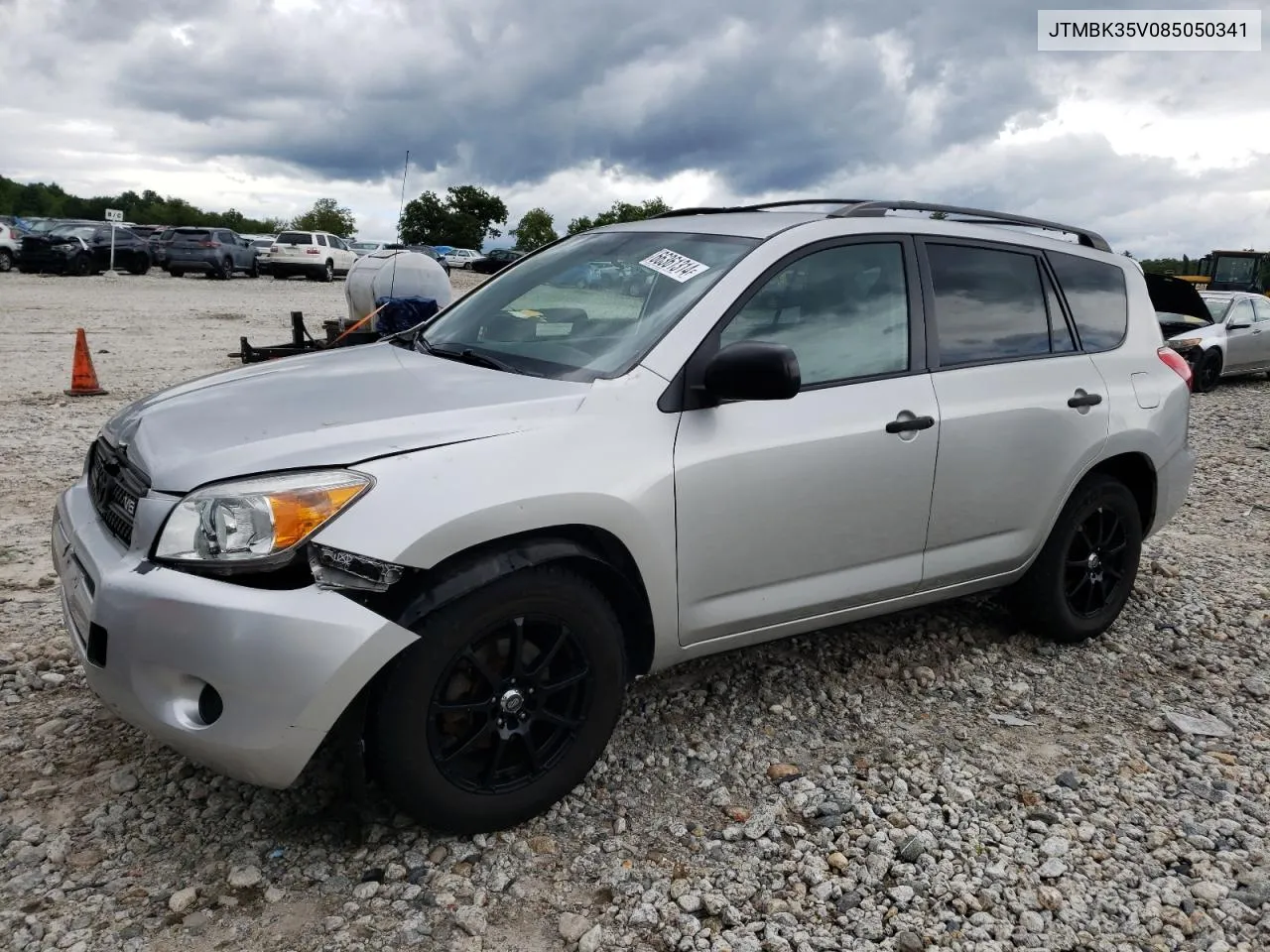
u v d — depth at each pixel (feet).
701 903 9.04
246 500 8.51
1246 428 37.29
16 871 9.08
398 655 8.84
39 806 10.03
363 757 9.05
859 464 11.64
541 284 12.86
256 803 10.18
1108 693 13.65
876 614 12.73
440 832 9.59
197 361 44.42
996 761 11.70
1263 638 15.75
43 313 63.10
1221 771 11.69
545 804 10.00
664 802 10.59
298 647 8.32
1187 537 21.72
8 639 13.88
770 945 8.54
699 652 11.18
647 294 11.52
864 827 10.28
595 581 10.12
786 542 11.28
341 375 11.05
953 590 13.34
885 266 12.54
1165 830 10.41
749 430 10.84
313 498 8.55
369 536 8.57
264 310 71.51
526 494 9.25
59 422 29.40
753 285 11.23
